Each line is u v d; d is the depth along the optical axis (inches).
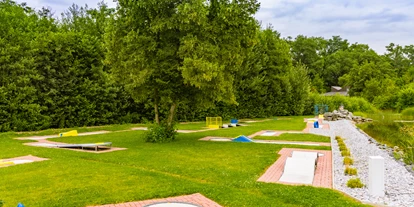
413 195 282.4
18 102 828.6
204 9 567.8
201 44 565.3
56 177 350.3
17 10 1332.4
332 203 260.4
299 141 668.7
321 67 3201.3
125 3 600.4
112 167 399.9
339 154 499.2
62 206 261.0
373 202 264.8
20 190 303.0
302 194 284.2
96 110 1018.1
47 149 559.2
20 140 705.6
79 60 970.7
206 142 637.9
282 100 1595.7
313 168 376.5
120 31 607.2
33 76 851.4
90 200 275.0
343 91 2920.8
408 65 3474.4
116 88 1058.7
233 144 607.8
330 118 1288.1
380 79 2284.7
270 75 1521.9
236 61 627.5
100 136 778.8
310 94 1834.4
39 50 892.6
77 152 522.6
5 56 813.2
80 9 1800.0
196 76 545.3
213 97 649.0
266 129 948.6
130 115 1120.2
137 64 578.6
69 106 947.3
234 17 592.7
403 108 1654.8
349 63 3257.9
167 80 608.7
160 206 254.7
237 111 1425.9
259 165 417.4
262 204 262.4
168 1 586.9
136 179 339.9
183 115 1247.5
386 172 365.1
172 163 428.1
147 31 599.5
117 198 279.4
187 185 316.8
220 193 291.0
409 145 509.4
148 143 628.1
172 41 600.4
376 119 1085.8
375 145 590.6
